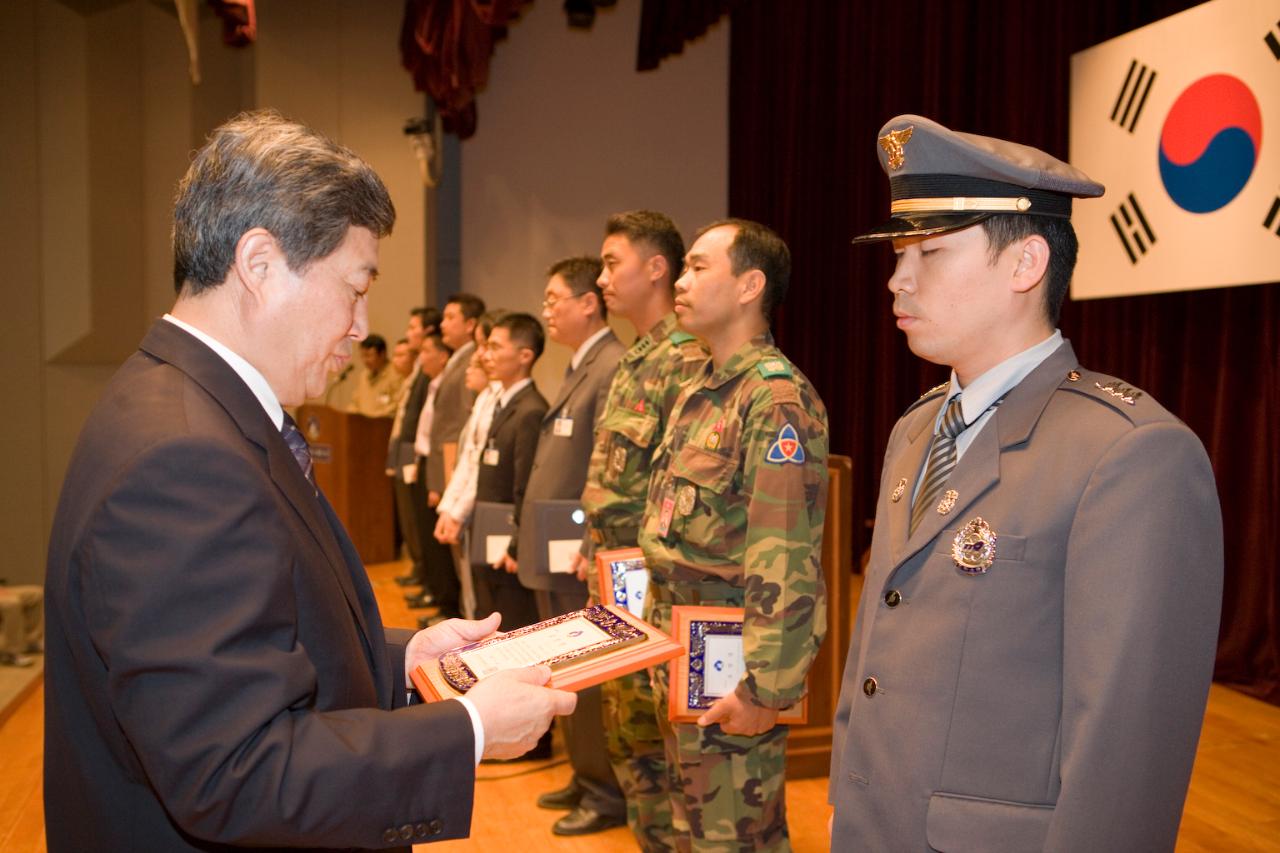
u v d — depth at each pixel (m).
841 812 1.13
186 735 0.79
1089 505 0.97
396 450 5.83
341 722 0.88
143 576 0.80
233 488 0.84
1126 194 3.78
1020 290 1.07
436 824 0.90
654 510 1.94
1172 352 4.08
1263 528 3.74
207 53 6.72
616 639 1.22
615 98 8.05
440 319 5.77
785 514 1.68
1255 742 3.24
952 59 5.33
